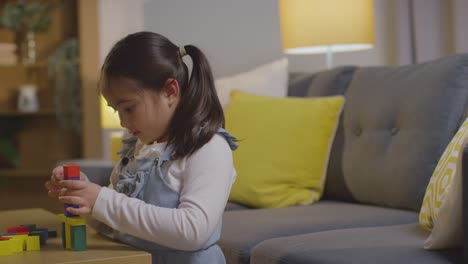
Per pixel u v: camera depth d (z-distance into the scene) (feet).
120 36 12.50
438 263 4.20
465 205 3.96
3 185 13.97
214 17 11.41
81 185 3.76
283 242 4.98
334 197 7.54
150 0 11.76
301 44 9.26
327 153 7.27
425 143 6.15
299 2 9.24
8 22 13.94
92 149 12.60
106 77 3.98
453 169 4.84
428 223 5.08
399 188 6.31
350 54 11.16
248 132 7.32
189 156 3.98
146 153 4.17
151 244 4.06
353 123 7.21
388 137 6.72
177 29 11.57
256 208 7.09
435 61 6.54
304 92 8.22
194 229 3.72
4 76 14.49
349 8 9.10
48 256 3.64
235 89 8.34
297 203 7.08
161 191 4.02
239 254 5.20
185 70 4.16
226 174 3.95
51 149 14.69
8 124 14.61
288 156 7.14
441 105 6.15
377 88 7.03
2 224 5.09
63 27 14.51
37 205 14.01
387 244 4.64
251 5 11.30
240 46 11.34
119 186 4.20
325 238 4.95
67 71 13.48
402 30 10.87
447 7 10.80
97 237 4.38
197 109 4.04
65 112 13.55
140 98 3.94
